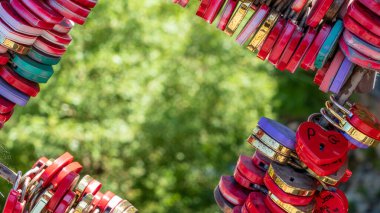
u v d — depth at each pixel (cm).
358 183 743
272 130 191
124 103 719
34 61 186
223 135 796
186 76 765
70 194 187
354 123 184
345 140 187
